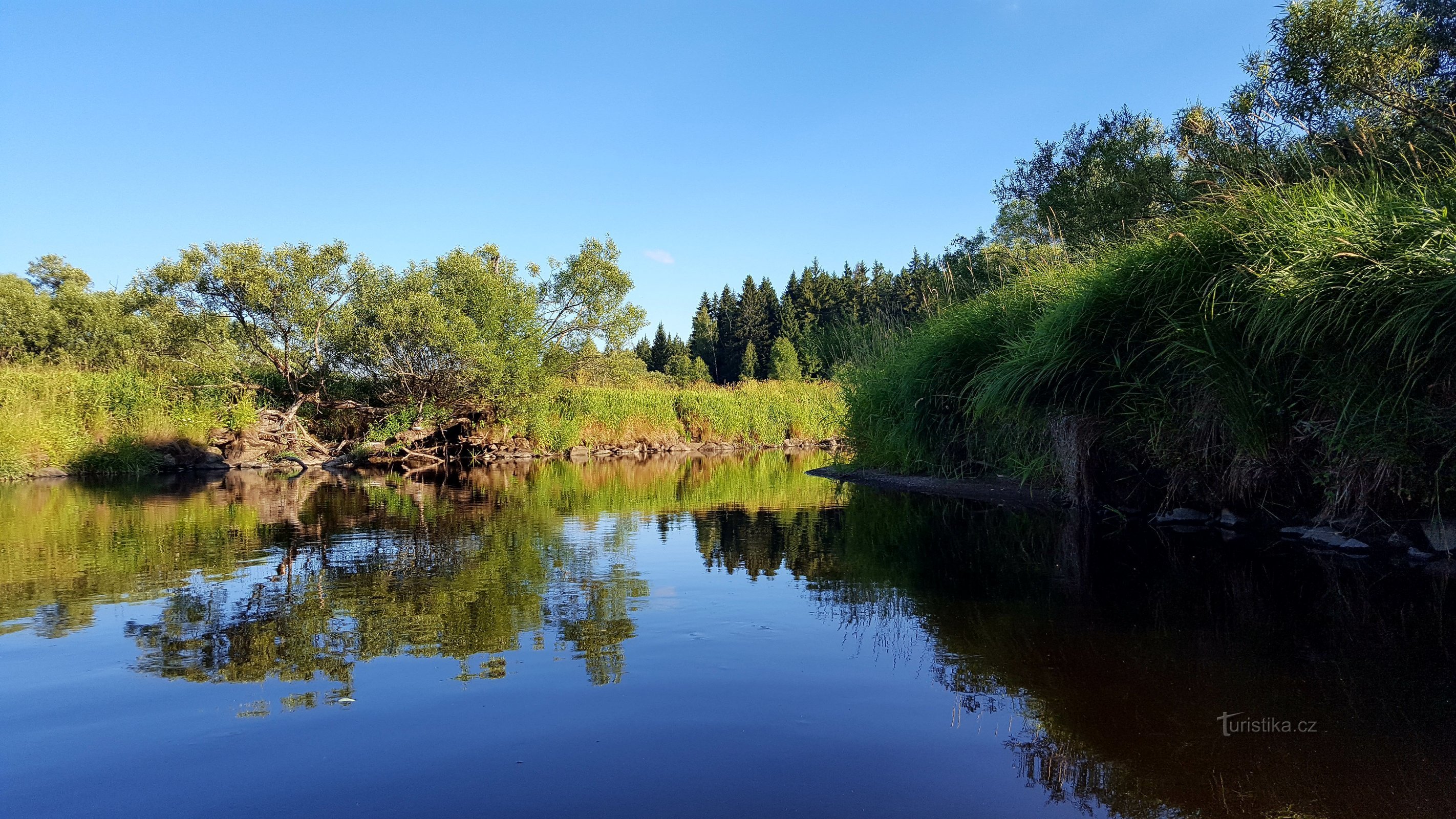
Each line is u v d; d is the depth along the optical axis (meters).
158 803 1.45
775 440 21.72
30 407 11.59
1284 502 4.36
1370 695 1.91
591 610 2.90
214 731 1.78
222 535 5.01
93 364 18.48
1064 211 9.24
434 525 5.46
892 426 8.30
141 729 1.79
